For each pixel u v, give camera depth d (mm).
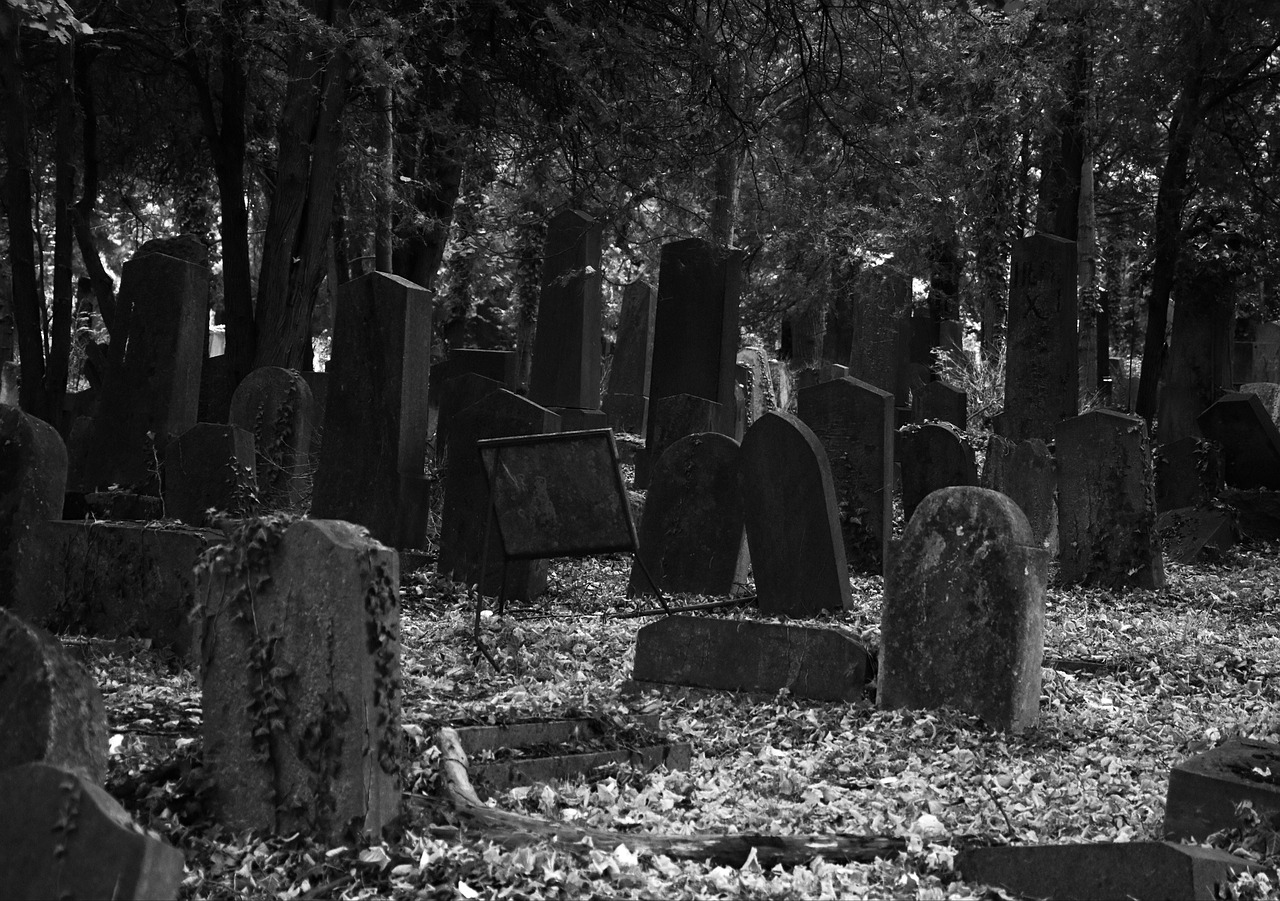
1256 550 16609
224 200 17156
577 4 16469
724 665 8797
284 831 5230
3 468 9547
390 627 5324
